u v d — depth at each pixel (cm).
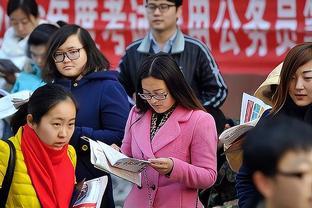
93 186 880
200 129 901
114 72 1027
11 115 974
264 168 541
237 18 1551
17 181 845
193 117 907
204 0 1551
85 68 1017
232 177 1150
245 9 1548
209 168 894
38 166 852
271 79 940
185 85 912
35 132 859
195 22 1557
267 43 1549
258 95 977
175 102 920
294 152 535
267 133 549
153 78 898
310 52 837
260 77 1547
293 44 1545
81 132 978
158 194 910
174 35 1272
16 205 848
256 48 1550
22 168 848
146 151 912
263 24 1546
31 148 853
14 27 1402
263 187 546
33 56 1240
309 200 531
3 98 984
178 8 1275
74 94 1007
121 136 991
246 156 557
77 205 867
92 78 1009
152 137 920
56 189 857
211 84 1241
